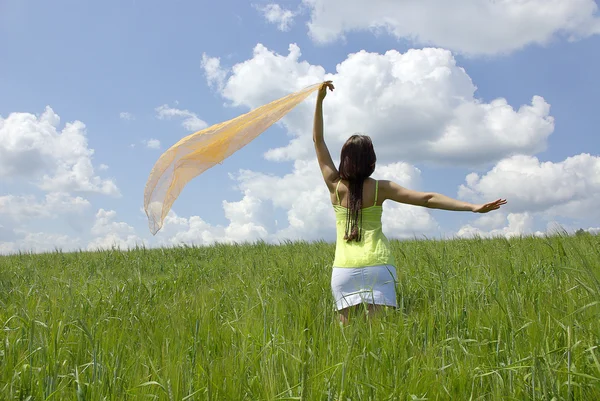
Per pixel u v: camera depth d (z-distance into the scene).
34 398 3.00
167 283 7.69
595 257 6.15
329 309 4.31
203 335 4.02
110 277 8.35
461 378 2.97
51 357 3.54
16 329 4.26
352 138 4.36
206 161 5.13
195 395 2.85
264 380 2.92
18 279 8.37
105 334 4.11
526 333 3.50
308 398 2.70
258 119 5.11
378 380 3.01
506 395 2.81
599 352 3.05
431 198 4.19
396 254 8.37
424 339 3.74
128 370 3.36
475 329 3.80
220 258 11.37
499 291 4.61
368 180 4.39
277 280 6.40
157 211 5.07
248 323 4.12
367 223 4.36
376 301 4.19
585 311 3.66
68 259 12.25
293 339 3.70
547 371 2.79
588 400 2.68
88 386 3.02
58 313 4.82
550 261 6.21
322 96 4.79
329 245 12.14
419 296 5.17
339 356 3.32
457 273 5.64
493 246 9.04
